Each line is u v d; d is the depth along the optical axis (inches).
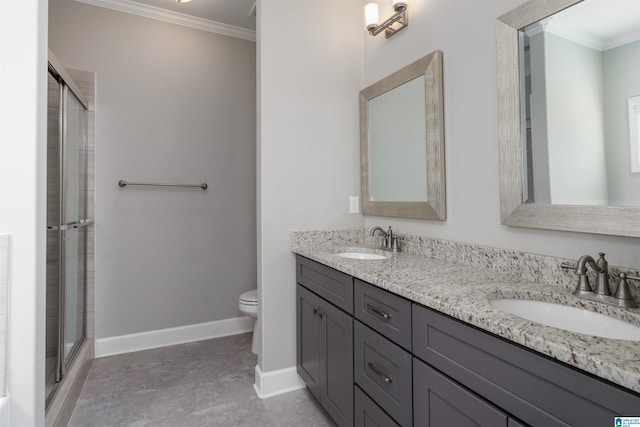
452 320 35.7
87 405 71.6
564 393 25.4
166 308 104.5
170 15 103.5
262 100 76.0
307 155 80.7
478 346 32.6
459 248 58.6
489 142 53.8
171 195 105.0
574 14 42.2
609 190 39.0
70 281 79.5
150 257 102.3
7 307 33.7
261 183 76.4
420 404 40.1
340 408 59.2
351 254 78.7
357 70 86.5
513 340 28.8
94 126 94.8
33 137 35.2
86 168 93.7
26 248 34.6
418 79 67.8
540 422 27.0
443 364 36.8
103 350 96.0
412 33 70.0
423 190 66.9
